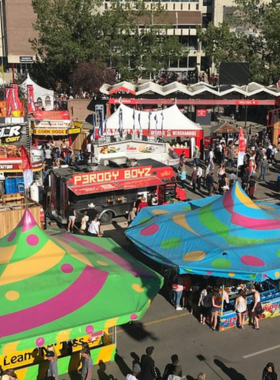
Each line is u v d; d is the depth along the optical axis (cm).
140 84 5347
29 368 1129
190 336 1357
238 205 1502
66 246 1205
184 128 3316
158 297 1580
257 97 4956
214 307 1373
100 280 1088
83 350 1077
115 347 1233
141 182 2164
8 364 1142
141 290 1110
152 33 5738
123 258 1282
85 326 966
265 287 1608
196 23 7881
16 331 929
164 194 2277
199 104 4700
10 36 7756
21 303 986
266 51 5562
